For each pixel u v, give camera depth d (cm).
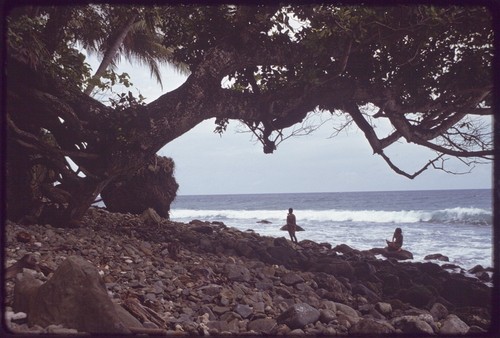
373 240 2186
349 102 1141
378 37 1020
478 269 1321
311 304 723
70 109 928
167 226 1313
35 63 887
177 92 979
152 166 1513
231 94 1029
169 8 1083
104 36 1509
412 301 888
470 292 964
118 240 895
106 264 687
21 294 448
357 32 962
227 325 542
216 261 915
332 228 2875
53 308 418
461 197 6119
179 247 948
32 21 859
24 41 870
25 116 933
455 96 1136
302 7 952
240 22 990
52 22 973
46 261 607
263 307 633
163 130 946
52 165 966
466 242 2106
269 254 1083
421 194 7431
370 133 1144
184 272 743
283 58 1030
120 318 450
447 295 978
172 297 611
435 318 777
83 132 940
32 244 712
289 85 1094
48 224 942
